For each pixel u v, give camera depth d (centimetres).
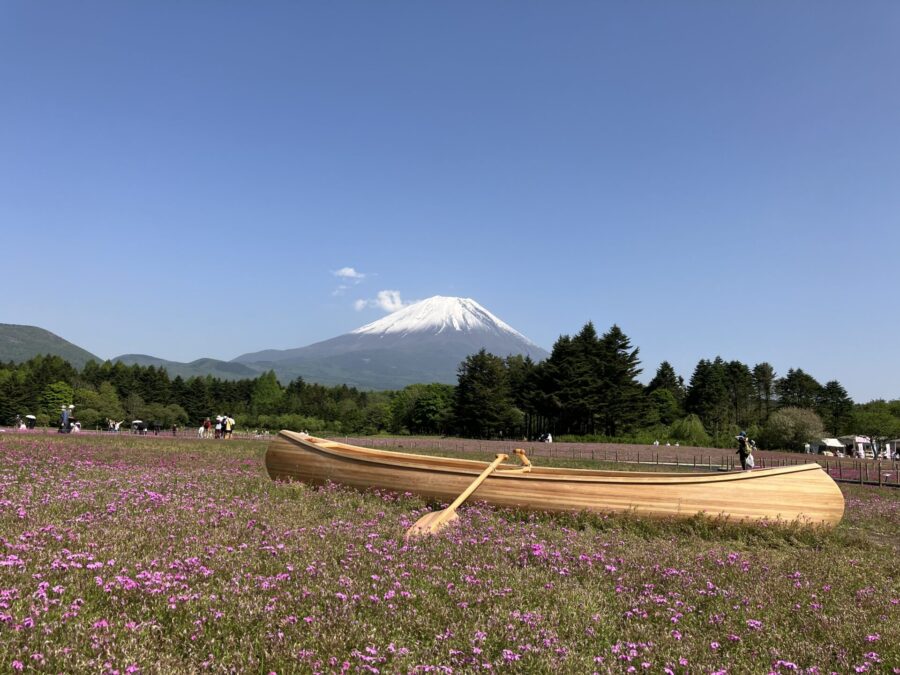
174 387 13238
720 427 10731
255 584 602
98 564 615
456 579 696
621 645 514
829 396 13412
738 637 559
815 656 529
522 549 862
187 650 457
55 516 858
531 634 528
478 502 1203
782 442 7025
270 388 15938
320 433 12175
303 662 439
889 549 1145
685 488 1174
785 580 800
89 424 10419
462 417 9925
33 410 10644
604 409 9169
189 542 763
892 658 530
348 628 507
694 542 1055
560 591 668
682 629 584
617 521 1144
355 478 1325
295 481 1418
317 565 689
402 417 12544
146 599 545
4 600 482
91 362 15188
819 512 1201
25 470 1474
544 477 1189
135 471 1619
